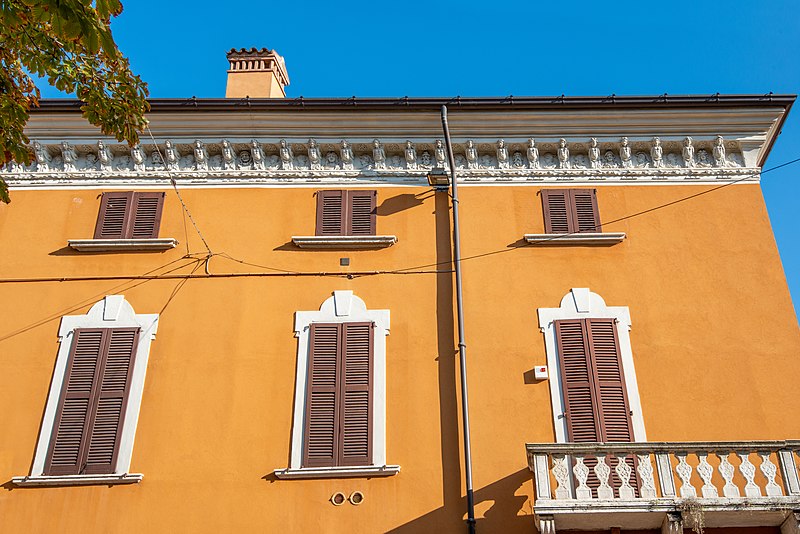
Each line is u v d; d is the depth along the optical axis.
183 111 16.08
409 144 16.34
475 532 12.62
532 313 14.70
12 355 14.34
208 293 15.00
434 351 14.31
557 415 13.70
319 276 15.15
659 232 15.61
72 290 15.07
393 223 15.79
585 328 14.47
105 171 16.44
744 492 12.25
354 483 13.09
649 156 16.50
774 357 14.22
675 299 14.84
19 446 13.49
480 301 14.82
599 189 16.17
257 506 12.92
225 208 16.02
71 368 14.16
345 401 13.83
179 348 14.40
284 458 13.36
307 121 16.27
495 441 13.47
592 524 12.15
